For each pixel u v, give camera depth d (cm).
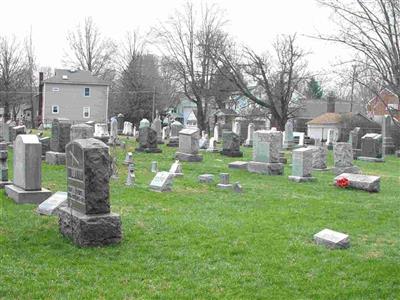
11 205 1411
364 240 1222
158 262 982
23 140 1473
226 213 1467
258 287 870
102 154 1059
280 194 1853
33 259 966
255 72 5728
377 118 5816
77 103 7812
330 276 931
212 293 836
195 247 1088
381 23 969
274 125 6062
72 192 1111
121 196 1656
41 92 8156
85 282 865
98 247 1045
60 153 2356
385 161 3528
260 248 1098
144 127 3266
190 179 2130
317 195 1877
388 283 903
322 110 8031
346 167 2578
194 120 6869
